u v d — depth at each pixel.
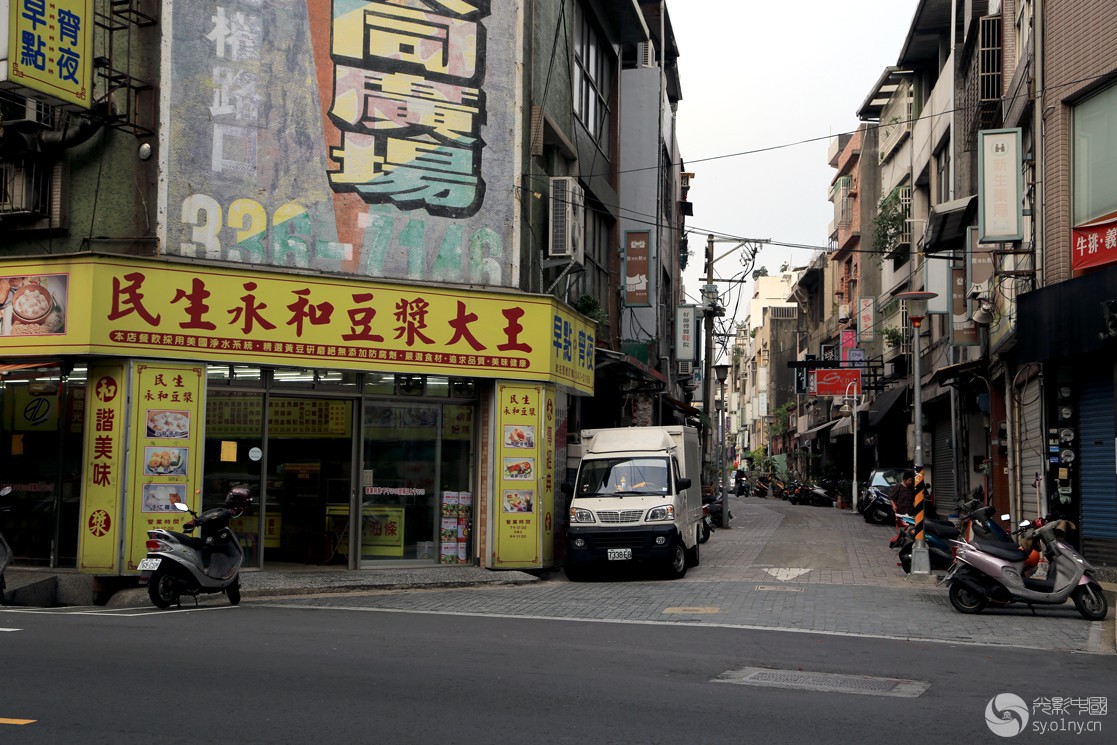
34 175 15.05
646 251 25.91
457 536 17.20
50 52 13.71
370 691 7.11
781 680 7.94
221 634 9.72
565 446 18.69
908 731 6.35
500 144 17.64
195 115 15.46
